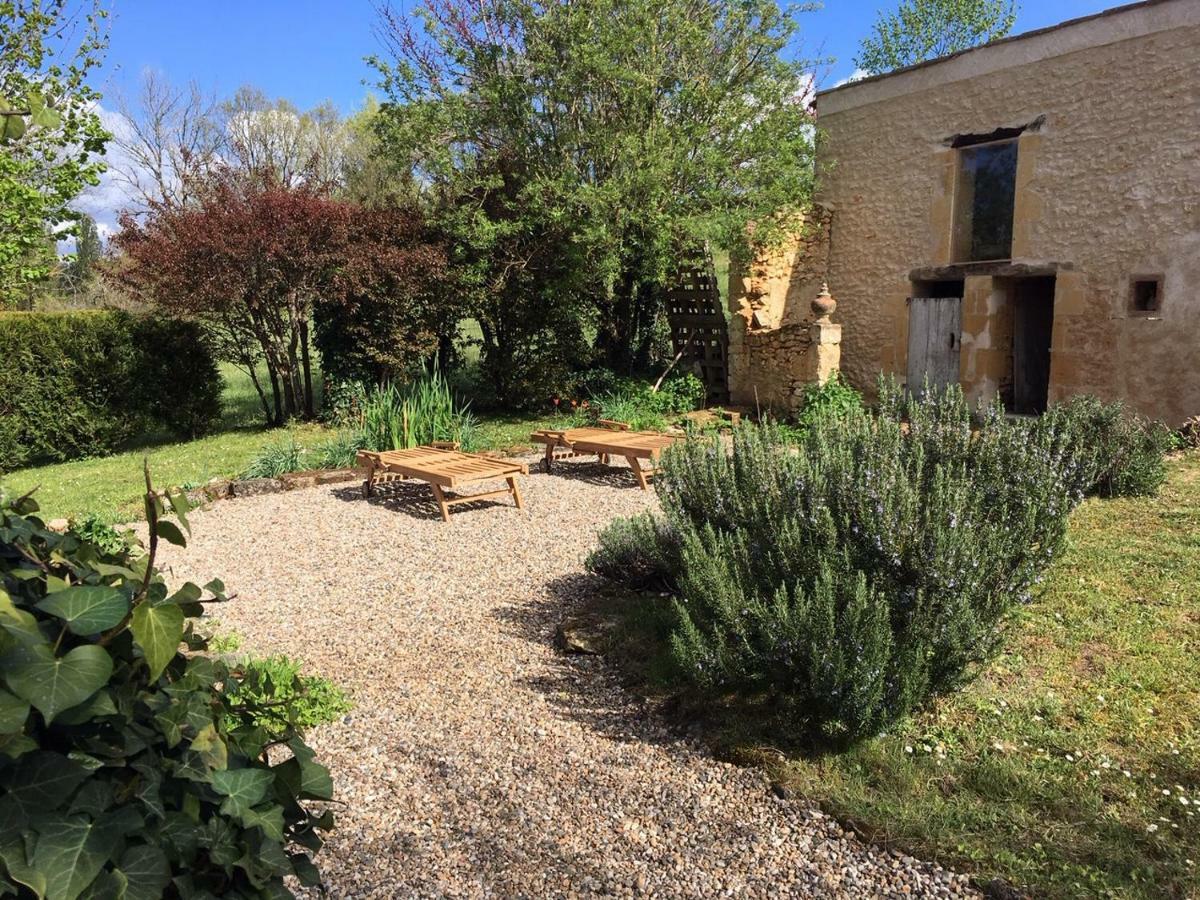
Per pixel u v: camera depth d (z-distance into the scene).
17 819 1.01
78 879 1.00
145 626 1.13
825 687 3.02
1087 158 9.26
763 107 11.35
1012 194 10.07
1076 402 6.69
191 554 6.03
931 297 11.11
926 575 3.29
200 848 1.24
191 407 11.47
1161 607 4.11
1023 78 9.72
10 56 7.92
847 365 11.98
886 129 11.20
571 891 2.50
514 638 4.37
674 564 4.39
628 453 7.85
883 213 11.34
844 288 11.93
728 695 3.56
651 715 3.52
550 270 11.47
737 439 4.59
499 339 12.27
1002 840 2.57
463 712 3.61
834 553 3.43
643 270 11.05
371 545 6.16
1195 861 2.44
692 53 10.95
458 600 4.97
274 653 4.25
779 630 3.19
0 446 9.86
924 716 3.27
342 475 8.31
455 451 8.23
